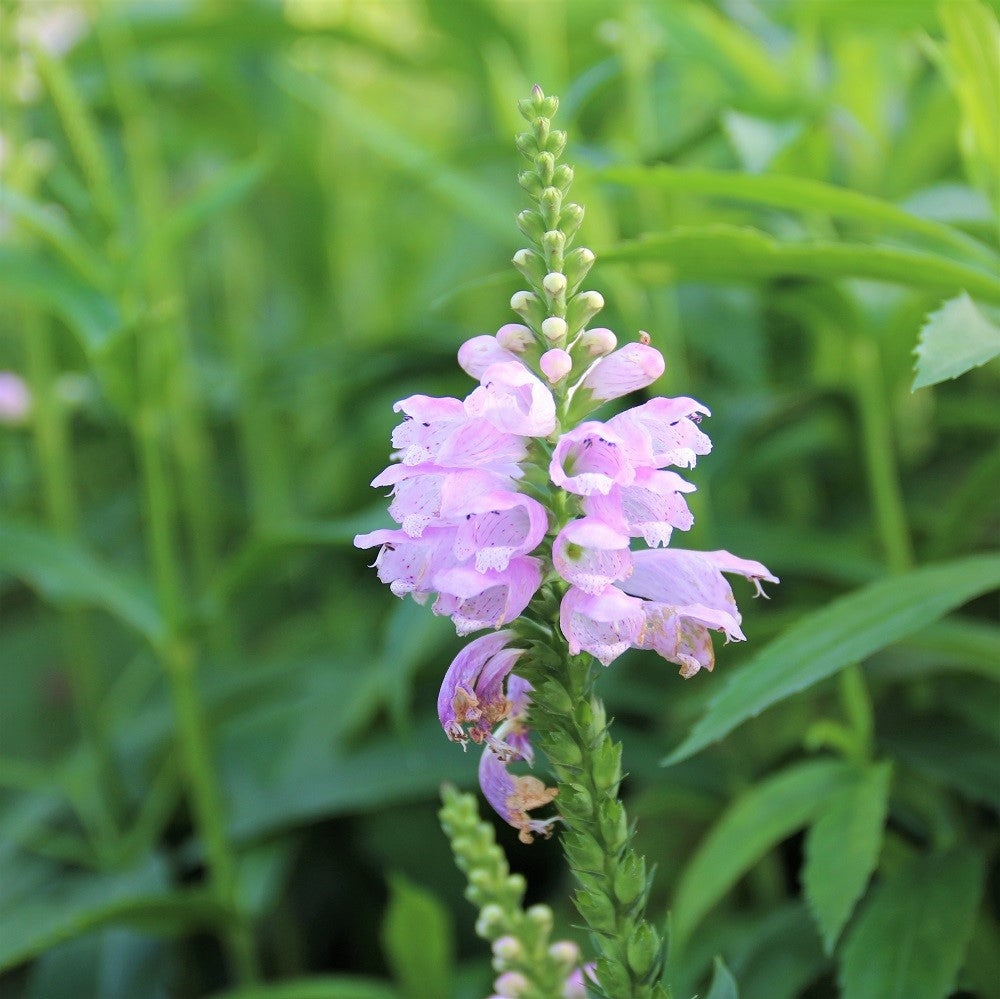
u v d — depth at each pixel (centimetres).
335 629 136
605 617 66
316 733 113
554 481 66
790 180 77
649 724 108
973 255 78
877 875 86
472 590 66
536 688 69
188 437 134
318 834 114
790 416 102
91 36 122
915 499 110
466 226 154
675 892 94
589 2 132
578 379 69
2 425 121
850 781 82
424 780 102
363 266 163
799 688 73
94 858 111
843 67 106
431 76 158
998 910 85
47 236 90
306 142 144
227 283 147
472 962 103
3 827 120
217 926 100
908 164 100
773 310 114
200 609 99
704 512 95
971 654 83
